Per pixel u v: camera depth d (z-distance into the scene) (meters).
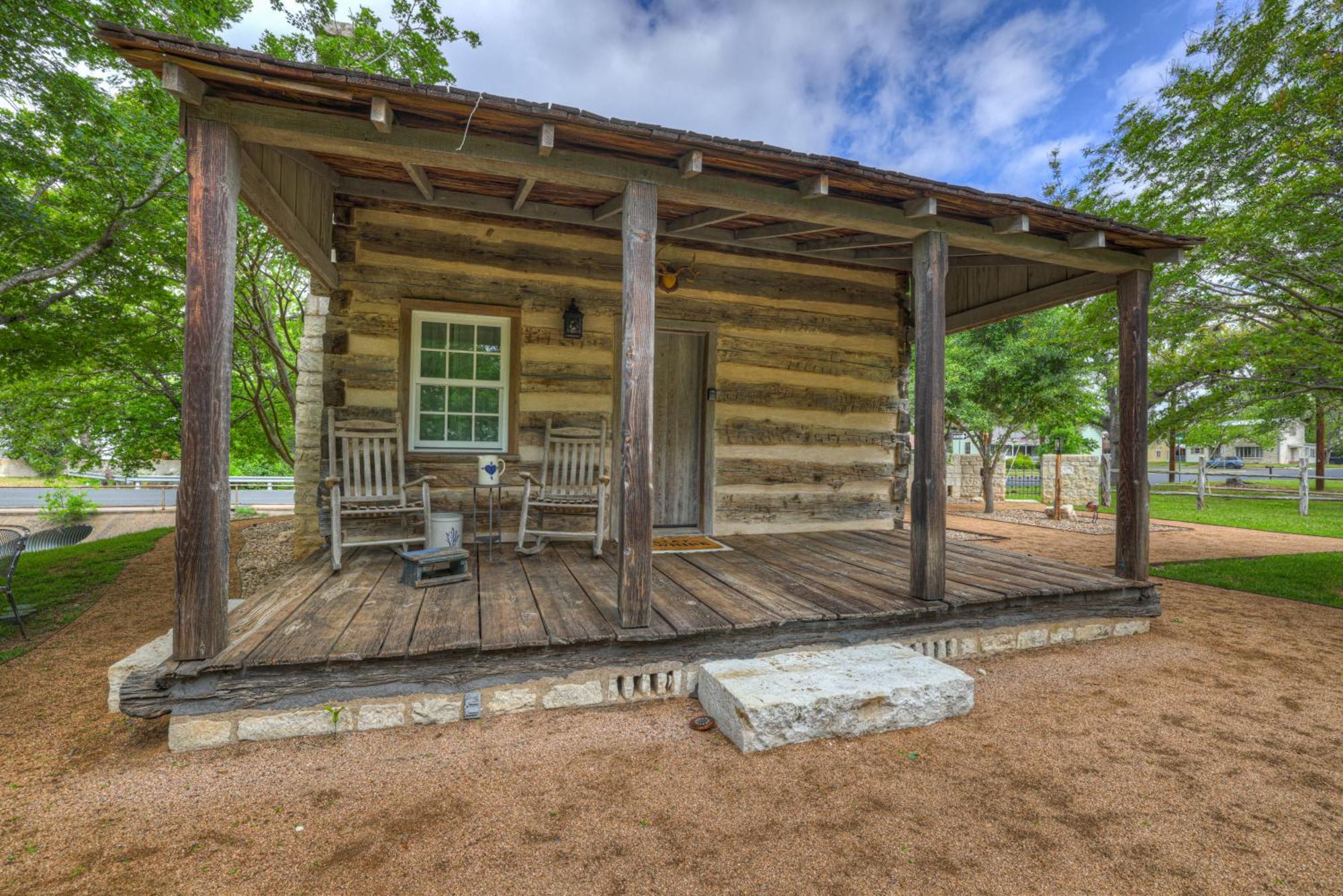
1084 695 3.00
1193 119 5.59
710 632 2.88
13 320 5.54
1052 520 10.63
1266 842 1.86
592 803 2.01
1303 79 4.96
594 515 5.16
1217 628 4.16
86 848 1.75
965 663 3.42
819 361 5.96
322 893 1.58
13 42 4.61
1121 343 4.25
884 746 2.44
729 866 1.71
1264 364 5.39
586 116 2.55
